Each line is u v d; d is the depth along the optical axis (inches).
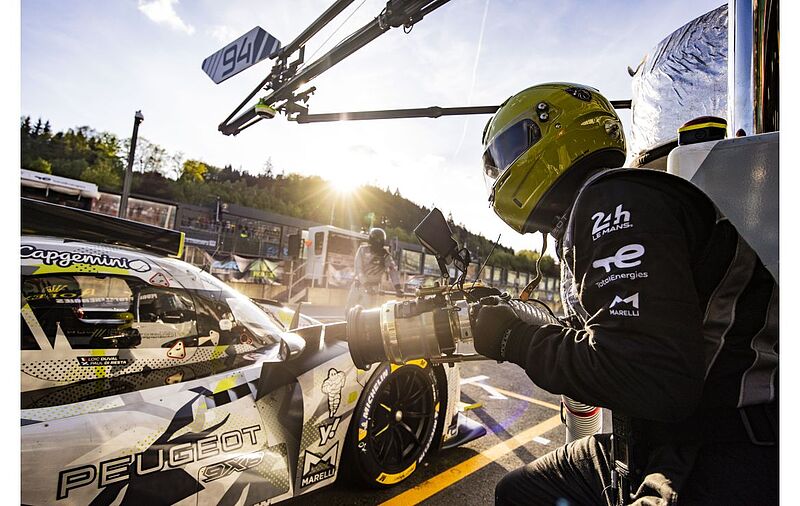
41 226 62.2
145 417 53.0
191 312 67.4
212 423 57.3
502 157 37.7
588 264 28.0
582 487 39.2
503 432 112.4
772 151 27.1
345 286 596.4
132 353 59.2
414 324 35.9
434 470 88.2
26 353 51.5
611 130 35.9
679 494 27.0
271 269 560.1
